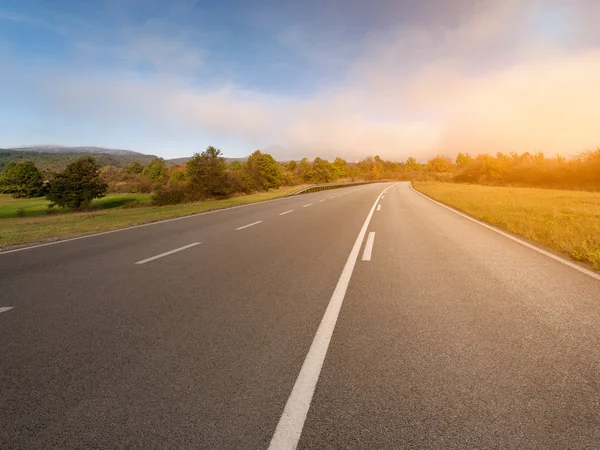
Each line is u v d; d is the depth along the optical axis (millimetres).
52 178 44875
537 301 4391
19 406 2316
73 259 6922
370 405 2312
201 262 6586
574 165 43188
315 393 2449
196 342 3252
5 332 3480
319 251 7625
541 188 46125
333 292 4758
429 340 3275
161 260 6770
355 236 9680
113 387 2531
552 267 6215
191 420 2172
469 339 3299
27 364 2859
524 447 1940
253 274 5711
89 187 45250
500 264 6438
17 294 4688
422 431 2066
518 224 11352
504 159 67438
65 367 2811
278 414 2227
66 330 3527
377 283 5195
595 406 2301
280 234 10047
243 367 2801
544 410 2260
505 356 2969
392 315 3910
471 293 4711
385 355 2988
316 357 2959
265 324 3670
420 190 41250
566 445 1957
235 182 41000
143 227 11953
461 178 81875
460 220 13539
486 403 2328
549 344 3199
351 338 3324
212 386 2539
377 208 18812
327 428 2096
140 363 2871
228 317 3867
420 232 10430
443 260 6758
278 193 38875
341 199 26484
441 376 2656
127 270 6008
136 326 3629
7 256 7348
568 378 2635
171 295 4637
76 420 2178
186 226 11992
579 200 22375
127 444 1973
